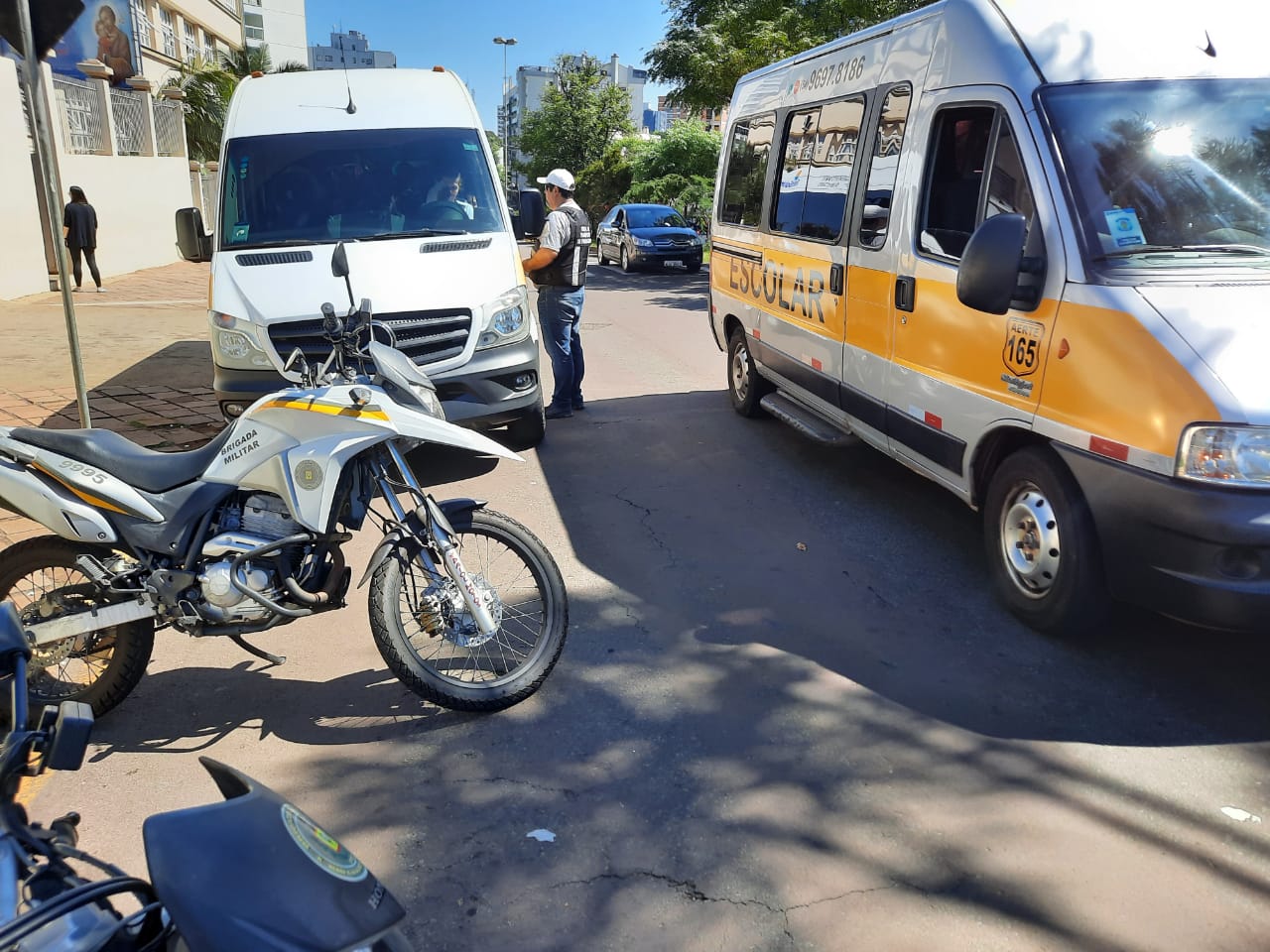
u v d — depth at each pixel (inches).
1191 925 106.8
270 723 151.0
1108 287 153.5
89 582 147.6
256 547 139.6
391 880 116.0
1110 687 155.8
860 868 116.8
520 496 254.1
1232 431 136.8
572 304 325.4
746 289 313.4
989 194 181.9
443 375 262.4
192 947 61.2
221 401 259.1
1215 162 166.6
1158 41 176.4
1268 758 137.1
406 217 287.0
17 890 68.7
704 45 883.4
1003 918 108.3
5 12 209.2
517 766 138.6
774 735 144.8
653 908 110.9
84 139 768.9
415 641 174.4
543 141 1784.0
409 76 322.7
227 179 290.4
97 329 511.2
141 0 1128.2
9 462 147.2
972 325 184.9
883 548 215.3
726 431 315.6
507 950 105.2
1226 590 139.8
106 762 141.5
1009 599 179.8
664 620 182.2
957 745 141.1
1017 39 181.9
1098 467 152.3
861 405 233.9
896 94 220.4
